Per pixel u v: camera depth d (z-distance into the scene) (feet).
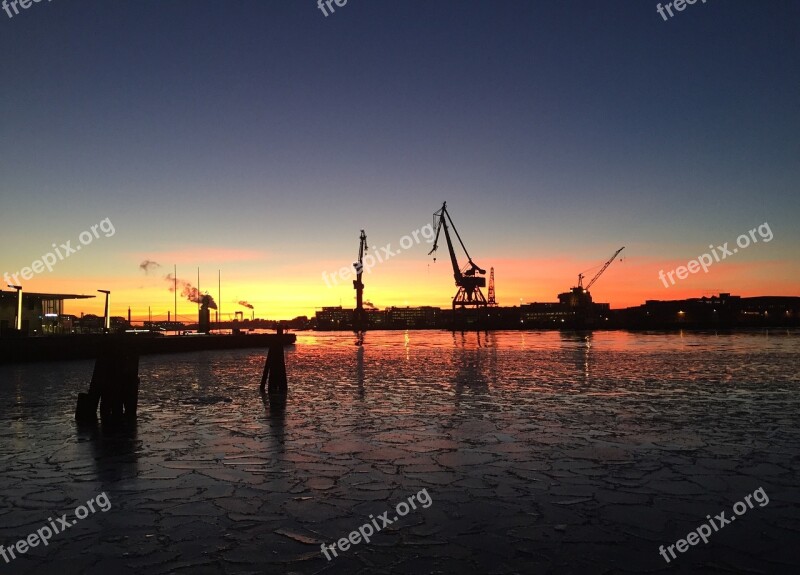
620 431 35.88
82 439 33.94
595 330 618.85
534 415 42.42
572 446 31.55
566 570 15.98
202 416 42.75
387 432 35.99
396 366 100.07
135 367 43.06
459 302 589.32
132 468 27.02
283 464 27.78
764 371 80.48
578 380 69.36
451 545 17.74
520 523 19.58
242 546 17.67
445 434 35.22
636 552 17.20
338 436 34.73
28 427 38.29
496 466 27.25
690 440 32.99
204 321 273.54
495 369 89.66
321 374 82.79
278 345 59.31
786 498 22.20
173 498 22.39
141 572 15.90
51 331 200.54
